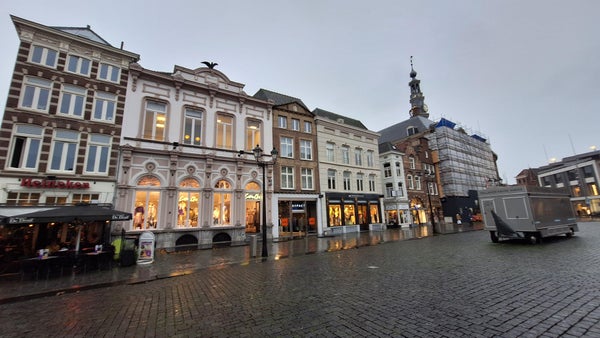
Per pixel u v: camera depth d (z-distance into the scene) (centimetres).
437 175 4522
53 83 1551
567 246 1261
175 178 1841
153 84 1906
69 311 595
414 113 5903
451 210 4278
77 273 1003
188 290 735
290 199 2442
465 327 421
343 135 3089
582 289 588
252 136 2306
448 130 4666
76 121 1581
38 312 596
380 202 3203
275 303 581
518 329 408
